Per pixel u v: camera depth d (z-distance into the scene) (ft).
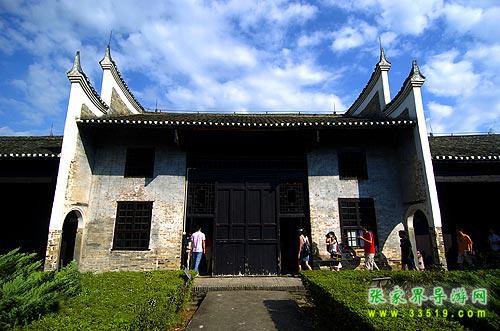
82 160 33.04
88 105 34.35
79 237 32.71
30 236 33.35
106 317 10.03
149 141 36.50
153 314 12.92
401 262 33.17
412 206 33.83
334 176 36.50
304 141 36.94
